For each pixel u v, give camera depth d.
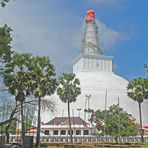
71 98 96.94
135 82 93.00
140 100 92.19
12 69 40.25
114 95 187.88
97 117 126.75
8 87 52.25
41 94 63.62
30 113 51.81
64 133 139.75
